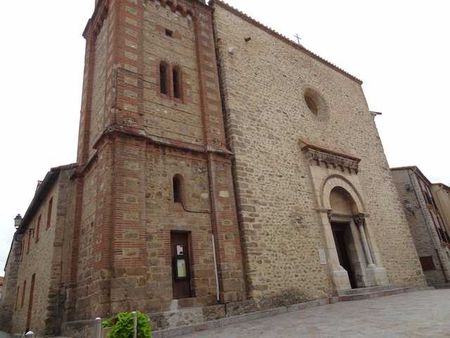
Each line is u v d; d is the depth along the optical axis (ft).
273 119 50.11
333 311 33.14
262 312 35.17
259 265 38.27
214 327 30.94
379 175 64.75
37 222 59.62
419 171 89.61
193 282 33.68
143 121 36.96
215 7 52.19
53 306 38.73
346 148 61.05
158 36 43.86
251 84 50.11
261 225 40.73
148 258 31.55
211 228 37.24
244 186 41.42
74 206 40.98
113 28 40.34
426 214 81.66
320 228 47.19
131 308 28.48
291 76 58.23
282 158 47.91
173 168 37.19
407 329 20.03
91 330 28.12
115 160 32.65
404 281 55.57
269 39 58.03
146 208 33.32
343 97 68.03
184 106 41.78
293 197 46.16
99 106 41.93
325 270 44.55
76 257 38.42
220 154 40.98
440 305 28.73
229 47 50.29
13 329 67.15
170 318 29.86
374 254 52.37
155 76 40.88
